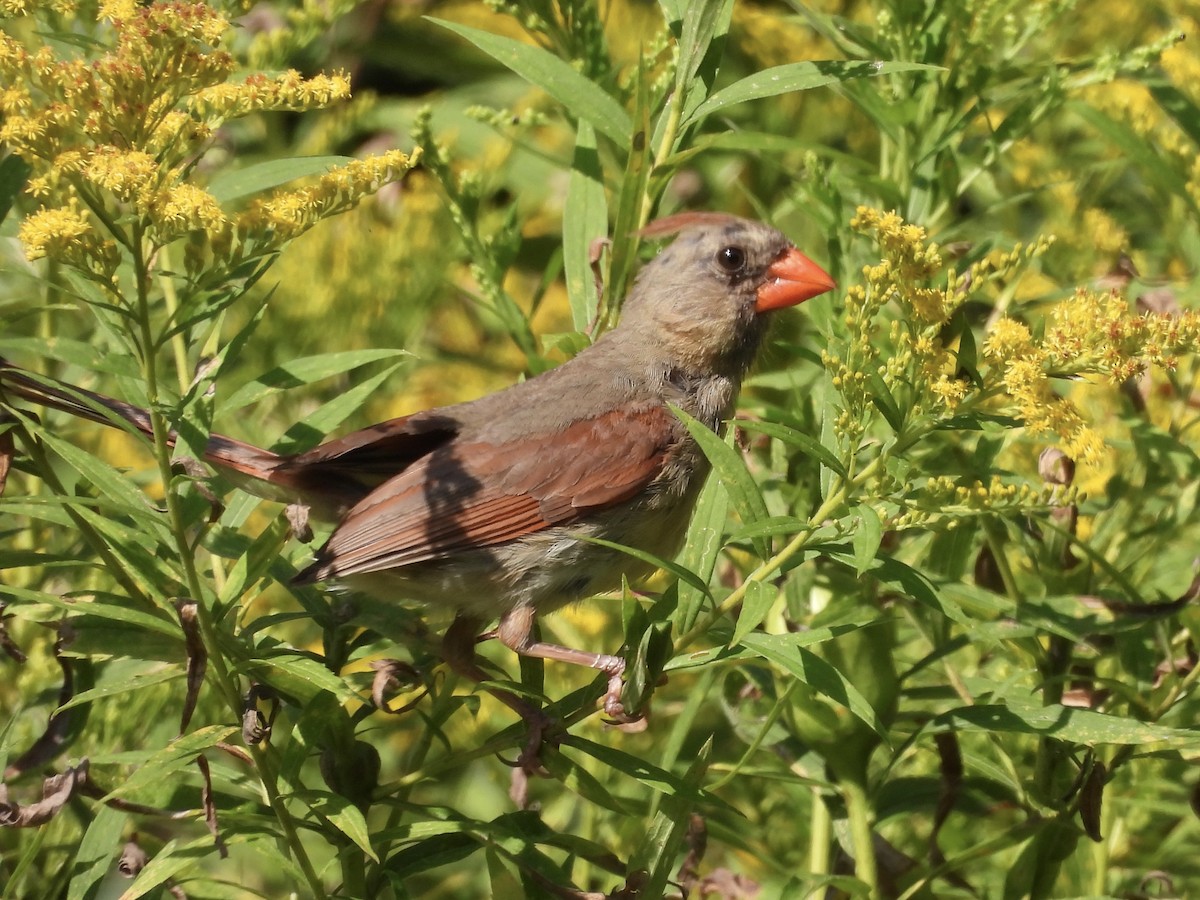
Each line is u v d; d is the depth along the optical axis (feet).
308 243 36.99
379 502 26.84
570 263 28.02
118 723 27.17
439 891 33.55
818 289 29.96
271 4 37.45
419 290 37.22
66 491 23.71
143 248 20.86
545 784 34.45
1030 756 29.53
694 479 29.30
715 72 26.37
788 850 31.60
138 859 23.81
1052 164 36.52
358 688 24.86
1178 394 30.48
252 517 36.65
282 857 21.66
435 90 47.16
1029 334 20.48
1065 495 20.43
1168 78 33.09
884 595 27.96
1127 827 30.09
